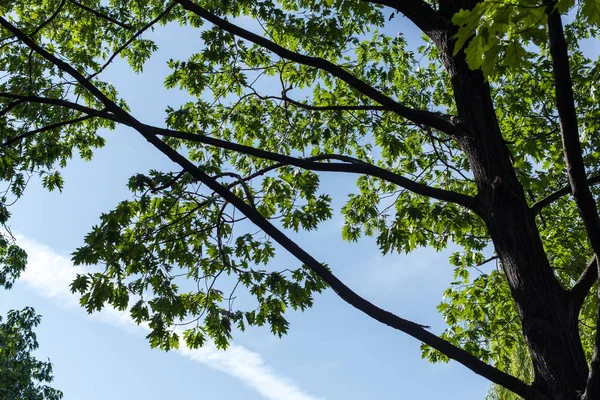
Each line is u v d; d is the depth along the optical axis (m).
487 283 8.81
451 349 3.85
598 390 3.44
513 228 4.51
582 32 8.33
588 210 3.56
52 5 9.23
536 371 4.01
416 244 7.30
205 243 7.05
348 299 3.92
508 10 2.59
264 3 8.27
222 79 8.52
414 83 10.31
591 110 7.52
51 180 9.10
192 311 6.68
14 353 22.31
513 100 8.64
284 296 6.34
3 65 8.53
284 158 5.03
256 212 4.02
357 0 5.64
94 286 5.78
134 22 9.74
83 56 9.29
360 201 9.31
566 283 8.52
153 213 6.82
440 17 5.43
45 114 8.41
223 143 4.93
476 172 4.91
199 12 5.35
